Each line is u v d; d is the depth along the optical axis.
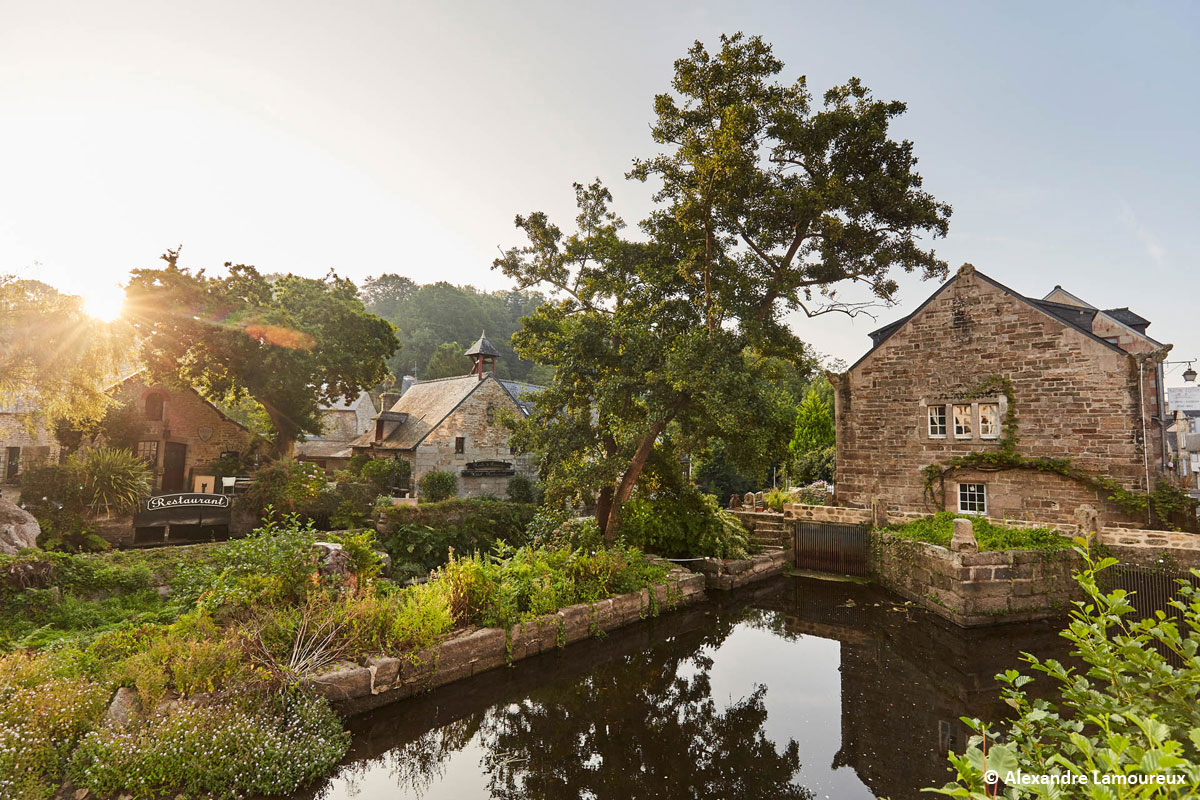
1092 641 3.24
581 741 7.93
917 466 17.88
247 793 6.11
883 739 8.01
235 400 24.41
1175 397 43.06
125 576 12.22
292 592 9.20
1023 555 13.02
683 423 15.48
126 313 19.42
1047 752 3.44
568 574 12.49
